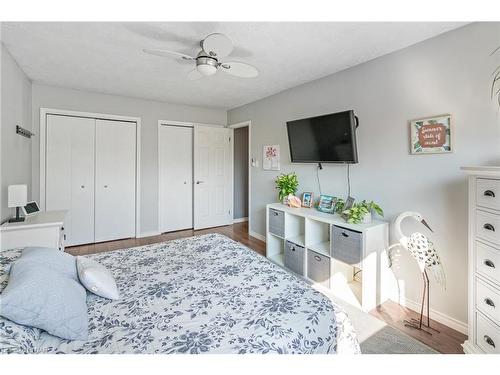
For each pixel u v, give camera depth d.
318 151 2.87
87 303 1.26
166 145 4.47
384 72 2.40
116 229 4.10
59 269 1.29
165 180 4.48
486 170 1.43
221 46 1.91
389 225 2.38
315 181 3.17
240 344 0.97
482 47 1.79
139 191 4.22
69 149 3.68
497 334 1.42
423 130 2.10
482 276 1.51
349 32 2.03
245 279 1.51
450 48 1.95
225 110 5.01
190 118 4.64
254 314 1.16
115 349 0.95
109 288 1.30
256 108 4.22
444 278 1.87
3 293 0.91
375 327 1.98
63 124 3.63
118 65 2.78
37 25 1.99
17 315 0.91
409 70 2.21
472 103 1.85
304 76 3.02
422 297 2.14
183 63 2.71
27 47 2.36
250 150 4.38
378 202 2.48
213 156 4.88
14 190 2.38
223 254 1.92
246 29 2.02
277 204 3.43
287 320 1.12
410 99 2.21
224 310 1.20
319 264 2.62
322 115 2.80
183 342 0.98
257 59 2.55
